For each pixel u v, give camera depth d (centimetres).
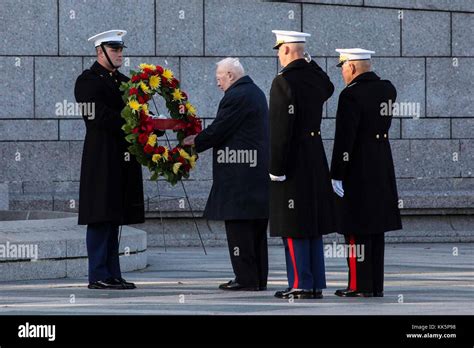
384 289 1606
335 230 1479
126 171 1614
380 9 2617
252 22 2570
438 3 2639
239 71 1591
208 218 1597
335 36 2597
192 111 1631
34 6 2509
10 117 2500
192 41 2552
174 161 1609
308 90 1445
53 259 1752
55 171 2509
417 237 2505
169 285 1669
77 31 2520
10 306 1402
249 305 1398
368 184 1487
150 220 2442
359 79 1498
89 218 1591
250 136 1580
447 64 2641
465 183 2631
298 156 1445
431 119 2628
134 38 2534
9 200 2394
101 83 1602
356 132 1484
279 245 2445
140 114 1578
